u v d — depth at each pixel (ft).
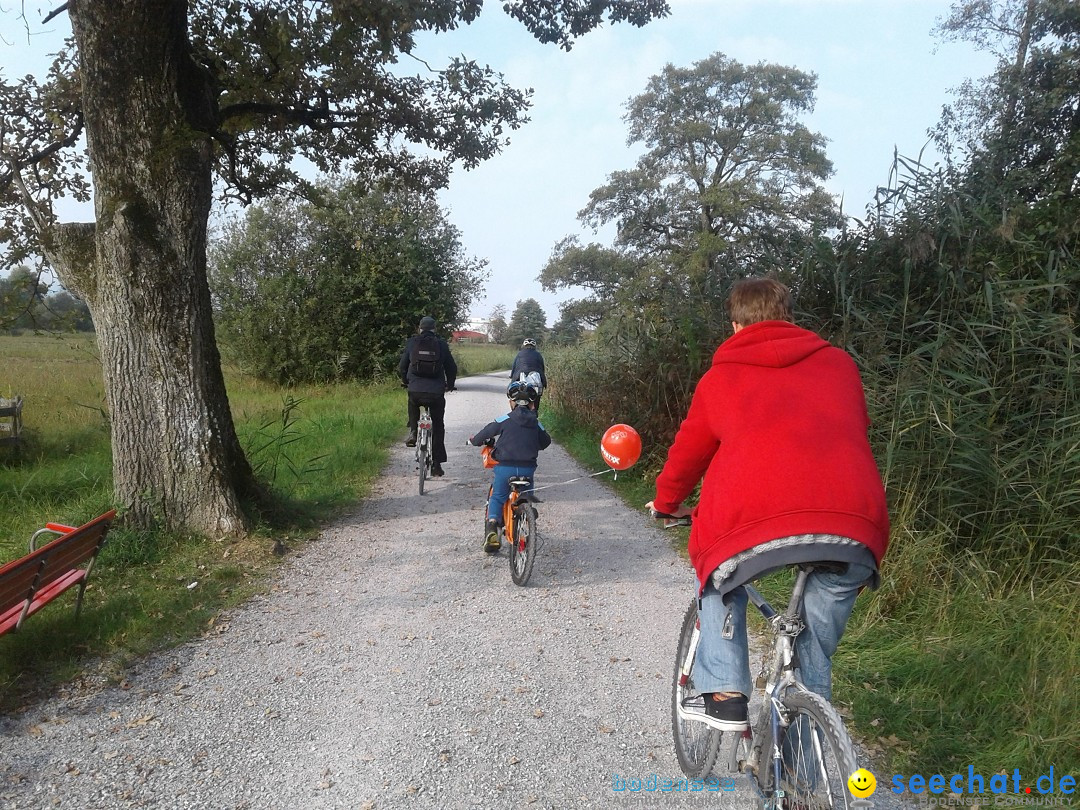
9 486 27.27
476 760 11.04
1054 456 15.70
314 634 15.72
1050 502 15.28
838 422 7.92
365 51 27.07
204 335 21.65
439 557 21.12
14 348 81.61
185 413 20.77
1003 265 18.53
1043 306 17.74
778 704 7.94
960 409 16.42
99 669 13.97
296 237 82.17
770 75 127.75
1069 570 14.60
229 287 80.12
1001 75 30.30
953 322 18.43
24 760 11.00
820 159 124.88
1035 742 10.41
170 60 20.16
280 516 23.50
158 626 15.78
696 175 128.36
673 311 29.01
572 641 15.35
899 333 18.98
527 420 19.67
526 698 12.93
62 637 14.80
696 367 27.12
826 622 7.80
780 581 15.39
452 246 88.38
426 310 82.64
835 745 6.75
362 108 29.37
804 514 7.45
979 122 29.99
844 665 13.39
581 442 40.04
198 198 20.89
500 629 15.98
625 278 130.31
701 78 130.11
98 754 11.18
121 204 19.93
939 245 19.02
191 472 20.85
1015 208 18.92
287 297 79.05
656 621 16.46
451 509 26.94
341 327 80.53
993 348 17.40
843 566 7.47
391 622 16.38
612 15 28.32
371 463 35.19
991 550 15.57
